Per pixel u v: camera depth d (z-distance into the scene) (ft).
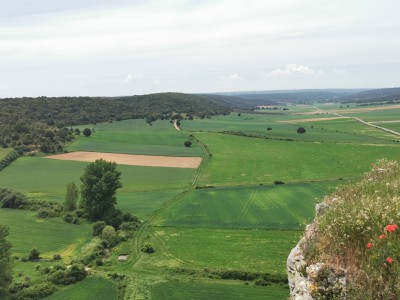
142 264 155.43
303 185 253.03
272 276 134.82
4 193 243.19
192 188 263.70
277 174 289.53
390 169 50.96
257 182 270.87
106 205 214.90
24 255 168.45
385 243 28.30
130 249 171.83
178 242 176.35
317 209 45.24
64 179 290.97
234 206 221.05
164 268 149.79
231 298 122.93
